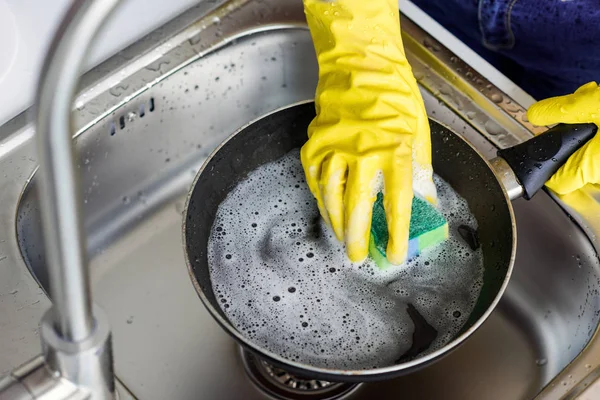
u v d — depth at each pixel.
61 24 0.60
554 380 0.86
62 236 0.66
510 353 0.99
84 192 1.01
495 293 0.87
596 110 0.92
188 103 1.04
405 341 0.90
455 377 0.98
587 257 0.95
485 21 1.10
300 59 1.07
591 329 0.94
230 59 1.04
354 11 0.94
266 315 0.91
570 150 0.93
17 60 0.95
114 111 0.99
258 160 0.98
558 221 0.96
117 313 1.01
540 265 0.99
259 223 0.97
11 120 0.97
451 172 0.96
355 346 0.90
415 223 0.92
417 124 0.93
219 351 0.99
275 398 0.96
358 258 0.92
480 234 0.94
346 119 0.91
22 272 0.90
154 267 1.04
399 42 0.96
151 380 0.97
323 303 0.92
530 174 0.92
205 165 0.93
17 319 0.88
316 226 0.97
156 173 1.06
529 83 1.14
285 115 0.97
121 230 1.05
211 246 0.95
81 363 0.70
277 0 1.05
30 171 0.95
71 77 0.61
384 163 0.89
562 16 1.06
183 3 1.03
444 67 1.01
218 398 0.96
